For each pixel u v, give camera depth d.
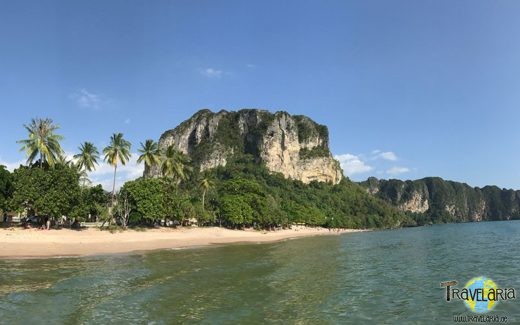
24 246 44.25
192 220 97.94
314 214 168.38
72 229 62.62
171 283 25.20
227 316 17.44
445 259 40.69
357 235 118.94
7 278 25.55
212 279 26.97
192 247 56.25
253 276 28.58
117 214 76.25
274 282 26.11
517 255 43.16
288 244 68.19
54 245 47.12
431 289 24.09
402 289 24.00
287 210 152.00
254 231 114.38
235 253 47.22
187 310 18.38
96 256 39.94
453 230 139.62
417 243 69.12
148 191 75.56
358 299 21.11
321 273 30.44
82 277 26.34
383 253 48.69
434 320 17.22
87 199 66.81
